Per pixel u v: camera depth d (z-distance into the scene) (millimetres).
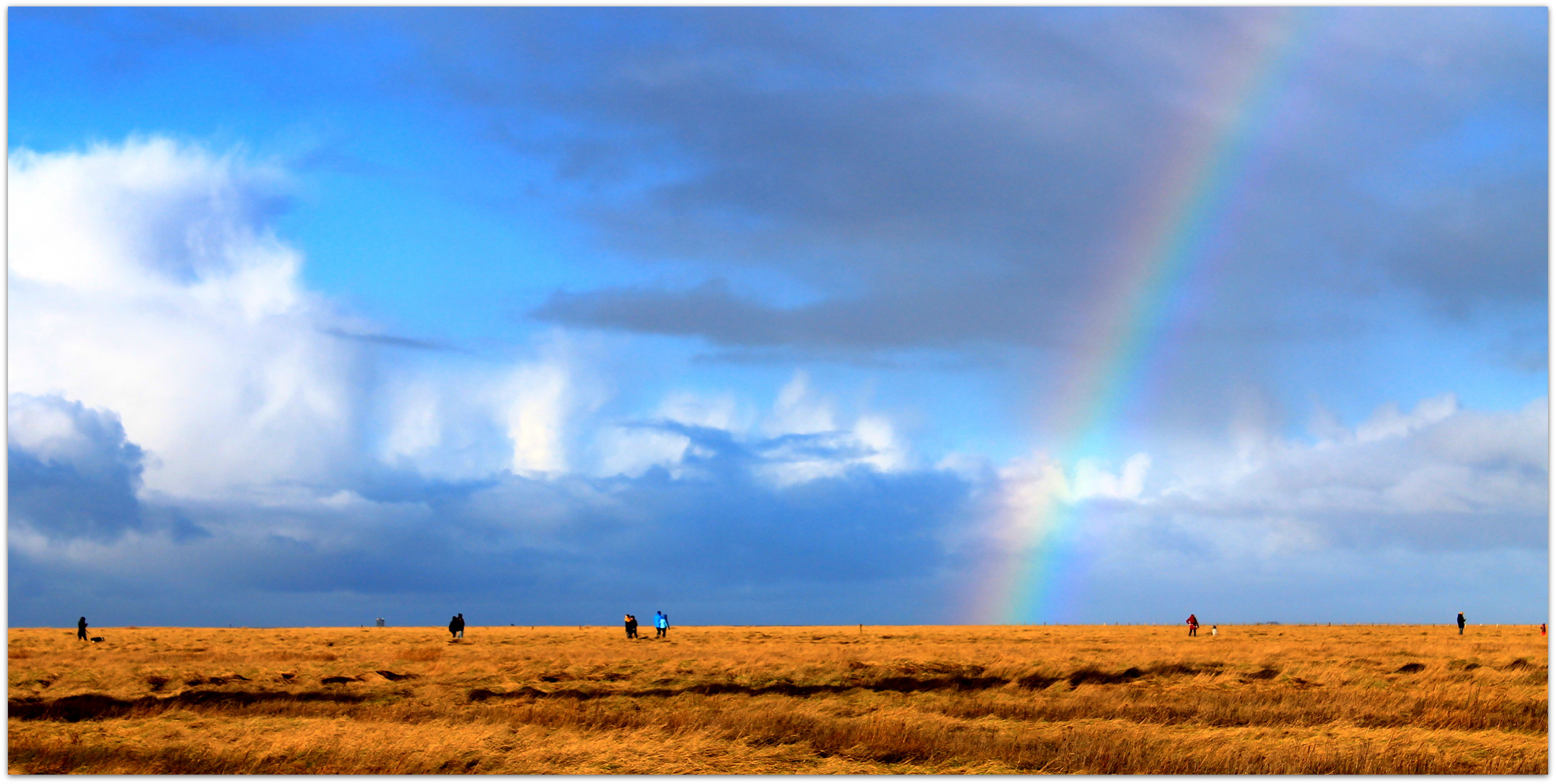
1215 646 54094
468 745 20344
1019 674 35750
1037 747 20297
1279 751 19359
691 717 23484
